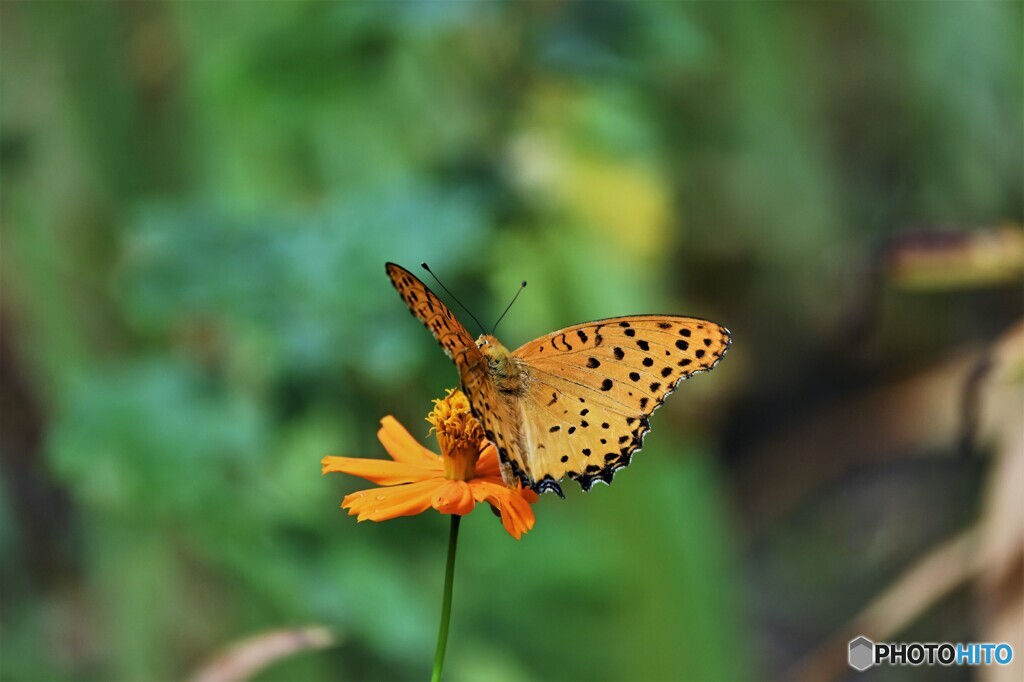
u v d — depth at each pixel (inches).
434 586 29.0
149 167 30.6
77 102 30.6
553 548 29.9
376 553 28.5
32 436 31.7
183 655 29.9
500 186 28.6
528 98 28.9
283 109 29.0
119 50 30.5
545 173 28.8
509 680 29.1
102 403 28.1
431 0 28.2
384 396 28.2
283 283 27.8
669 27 28.8
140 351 30.4
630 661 29.9
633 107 29.5
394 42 28.5
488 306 28.6
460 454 24.2
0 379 31.3
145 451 27.9
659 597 30.1
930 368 32.0
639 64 28.7
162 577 29.7
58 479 29.5
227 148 29.8
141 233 28.4
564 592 29.7
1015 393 26.8
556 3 28.8
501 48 28.7
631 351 24.3
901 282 27.3
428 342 27.8
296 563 28.1
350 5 28.3
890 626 27.2
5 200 30.8
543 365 24.4
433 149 29.2
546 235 28.8
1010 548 26.1
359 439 28.3
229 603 29.5
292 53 28.6
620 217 28.9
